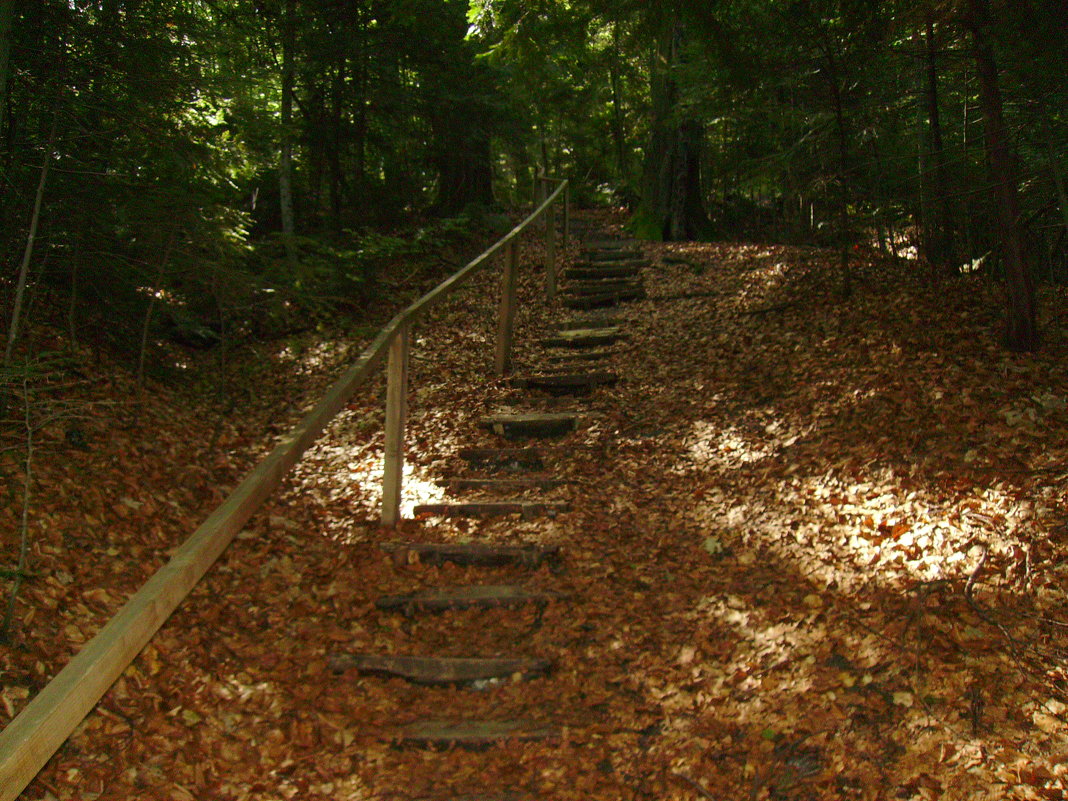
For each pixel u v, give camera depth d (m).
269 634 3.80
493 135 15.09
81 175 5.58
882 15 6.79
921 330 6.37
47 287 6.51
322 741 3.19
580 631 3.96
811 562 4.22
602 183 22.00
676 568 4.45
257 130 8.43
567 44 7.65
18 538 3.84
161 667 3.34
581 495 5.48
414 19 10.38
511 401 7.45
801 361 6.76
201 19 6.59
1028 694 3.04
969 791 2.69
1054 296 6.27
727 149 14.97
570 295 10.77
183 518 4.86
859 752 2.96
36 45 5.27
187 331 8.21
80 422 5.33
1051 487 4.16
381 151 14.66
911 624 3.55
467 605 4.18
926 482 4.56
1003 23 4.99
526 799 2.93
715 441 5.91
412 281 11.89
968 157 6.79
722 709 3.33
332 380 8.54
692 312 9.19
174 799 2.73
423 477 5.95
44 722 2.24
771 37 7.12
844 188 7.91
